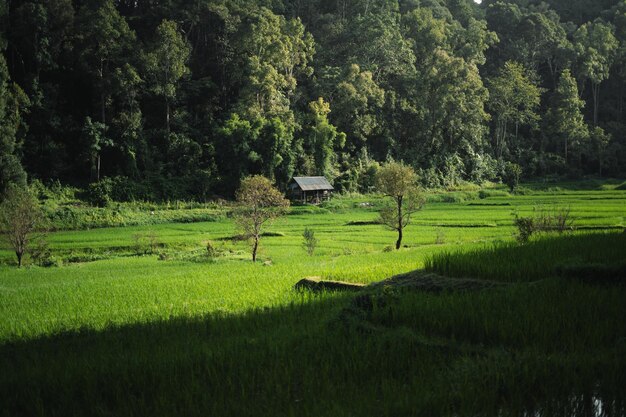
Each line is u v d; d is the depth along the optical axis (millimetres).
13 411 6148
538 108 110875
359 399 5570
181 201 69562
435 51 101125
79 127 72312
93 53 72562
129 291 16469
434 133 98312
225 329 9703
